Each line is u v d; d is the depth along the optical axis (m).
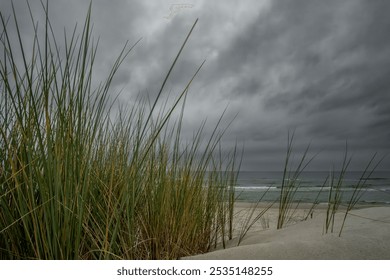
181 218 2.00
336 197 2.04
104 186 1.74
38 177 1.26
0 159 1.42
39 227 1.36
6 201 1.37
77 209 1.37
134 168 1.77
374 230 1.86
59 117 1.35
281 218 2.74
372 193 11.89
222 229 2.31
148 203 1.97
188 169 2.17
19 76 1.42
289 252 1.59
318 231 1.97
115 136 2.12
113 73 1.47
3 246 1.44
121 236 1.70
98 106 1.45
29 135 1.29
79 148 1.43
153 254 1.86
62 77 1.36
